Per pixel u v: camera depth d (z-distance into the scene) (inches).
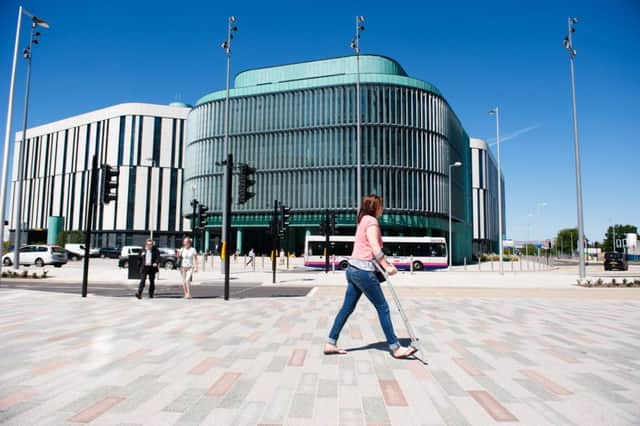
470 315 338.3
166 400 131.8
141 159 2928.2
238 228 2164.1
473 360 185.8
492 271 1407.5
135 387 144.6
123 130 2940.5
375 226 185.2
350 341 226.1
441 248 1283.2
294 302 426.6
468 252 2844.5
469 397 136.9
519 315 338.6
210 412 122.0
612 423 115.6
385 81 2022.6
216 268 1395.2
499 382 153.5
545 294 561.0
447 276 1032.2
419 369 170.2
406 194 1978.3
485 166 3912.4
